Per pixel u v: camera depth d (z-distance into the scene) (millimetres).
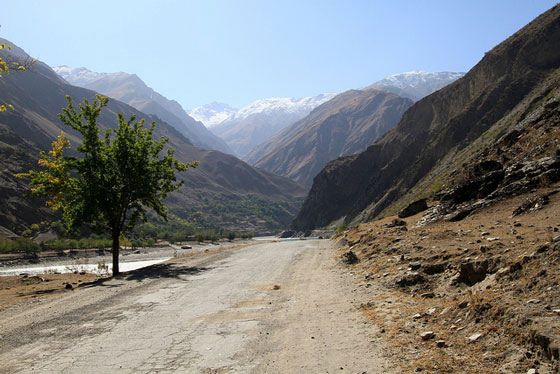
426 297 8172
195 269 18406
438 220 19047
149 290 12984
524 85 70750
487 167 22859
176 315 9328
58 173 19750
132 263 49969
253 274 15734
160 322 8734
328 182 162375
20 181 115125
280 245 31766
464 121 81938
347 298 9703
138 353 6695
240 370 5715
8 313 10984
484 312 5977
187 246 94188
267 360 6062
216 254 26938
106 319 9273
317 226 155250
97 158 20547
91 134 20609
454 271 8773
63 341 7648
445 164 71000
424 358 5340
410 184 89438
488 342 5250
